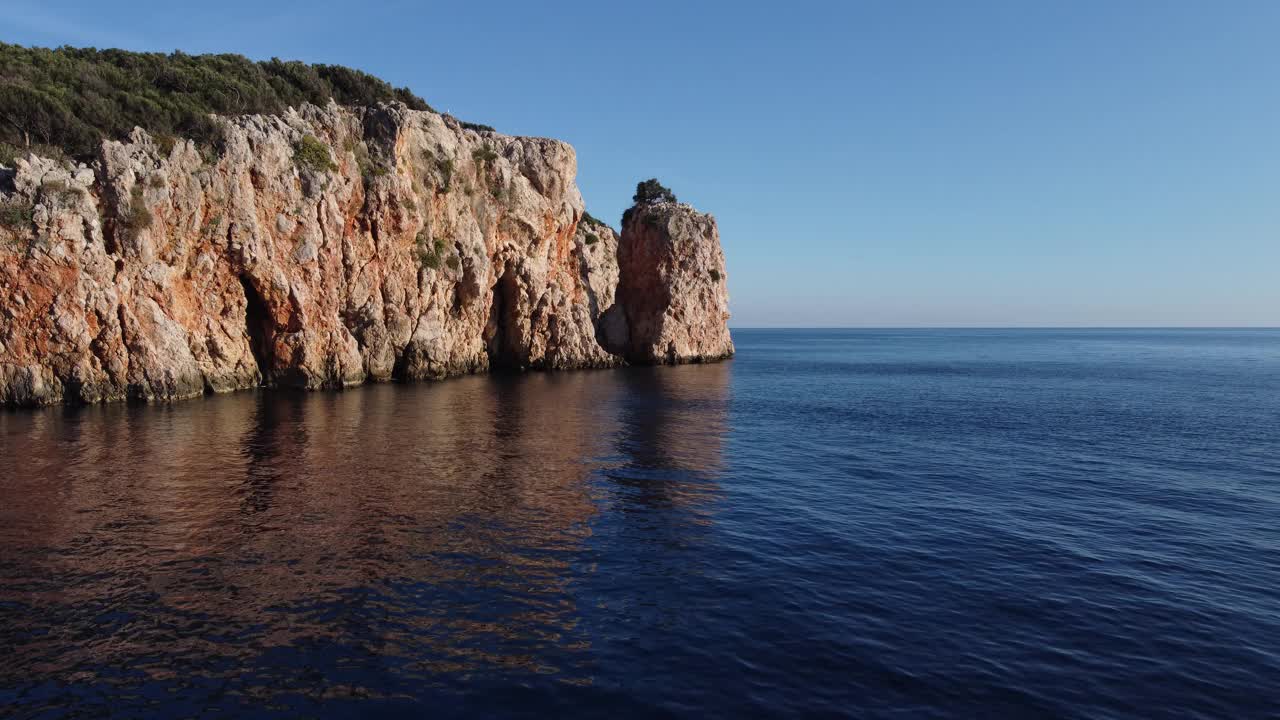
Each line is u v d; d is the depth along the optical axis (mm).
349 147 59875
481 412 45500
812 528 20766
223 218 49531
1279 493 25609
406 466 28531
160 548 18000
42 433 34156
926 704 11250
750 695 11477
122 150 44625
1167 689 11781
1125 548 19094
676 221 99750
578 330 89375
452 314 72562
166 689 11414
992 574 17016
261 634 13336
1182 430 41469
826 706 11172
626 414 46281
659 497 24297
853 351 180375
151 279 45875
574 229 90438
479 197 73625
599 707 11094
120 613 14109
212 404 45281
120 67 58062
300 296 54062
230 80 56562
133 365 45188
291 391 53875
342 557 17578
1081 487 26438
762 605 15016
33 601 14617
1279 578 16922
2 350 41156
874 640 13445
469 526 20422
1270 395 63750
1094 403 56625
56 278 41750
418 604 14820
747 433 39094
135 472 26406
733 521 21438
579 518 21500
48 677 11688
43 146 44531
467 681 11812
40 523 19938
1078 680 12031
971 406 54031
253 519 20641
